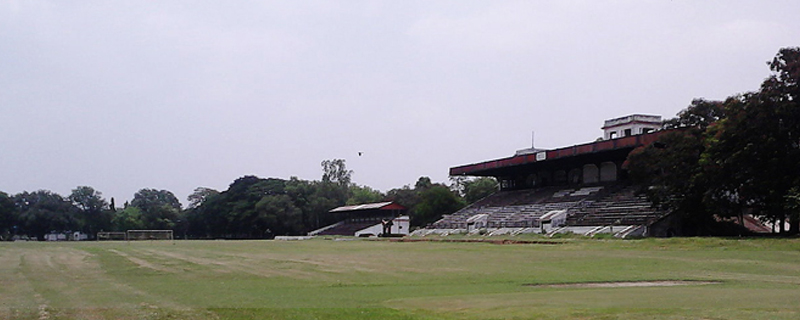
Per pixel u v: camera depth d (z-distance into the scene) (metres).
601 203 73.88
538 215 79.88
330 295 19.50
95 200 133.25
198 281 25.59
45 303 18.05
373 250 49.97
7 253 50.41
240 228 134.50
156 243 77.06
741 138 48.88
